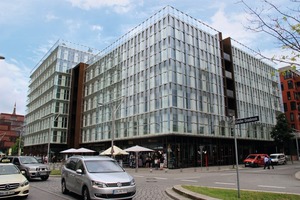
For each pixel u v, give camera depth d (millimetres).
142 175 23094
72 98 62312
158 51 38312
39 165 17578
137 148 30281
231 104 45812
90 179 9102
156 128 36062
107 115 48250
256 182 16156
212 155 39719
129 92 43094
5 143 123938
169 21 37594
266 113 53562
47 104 65250
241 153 46250
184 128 35406
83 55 67375
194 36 41094
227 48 48344
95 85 54938
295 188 12969
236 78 47688
